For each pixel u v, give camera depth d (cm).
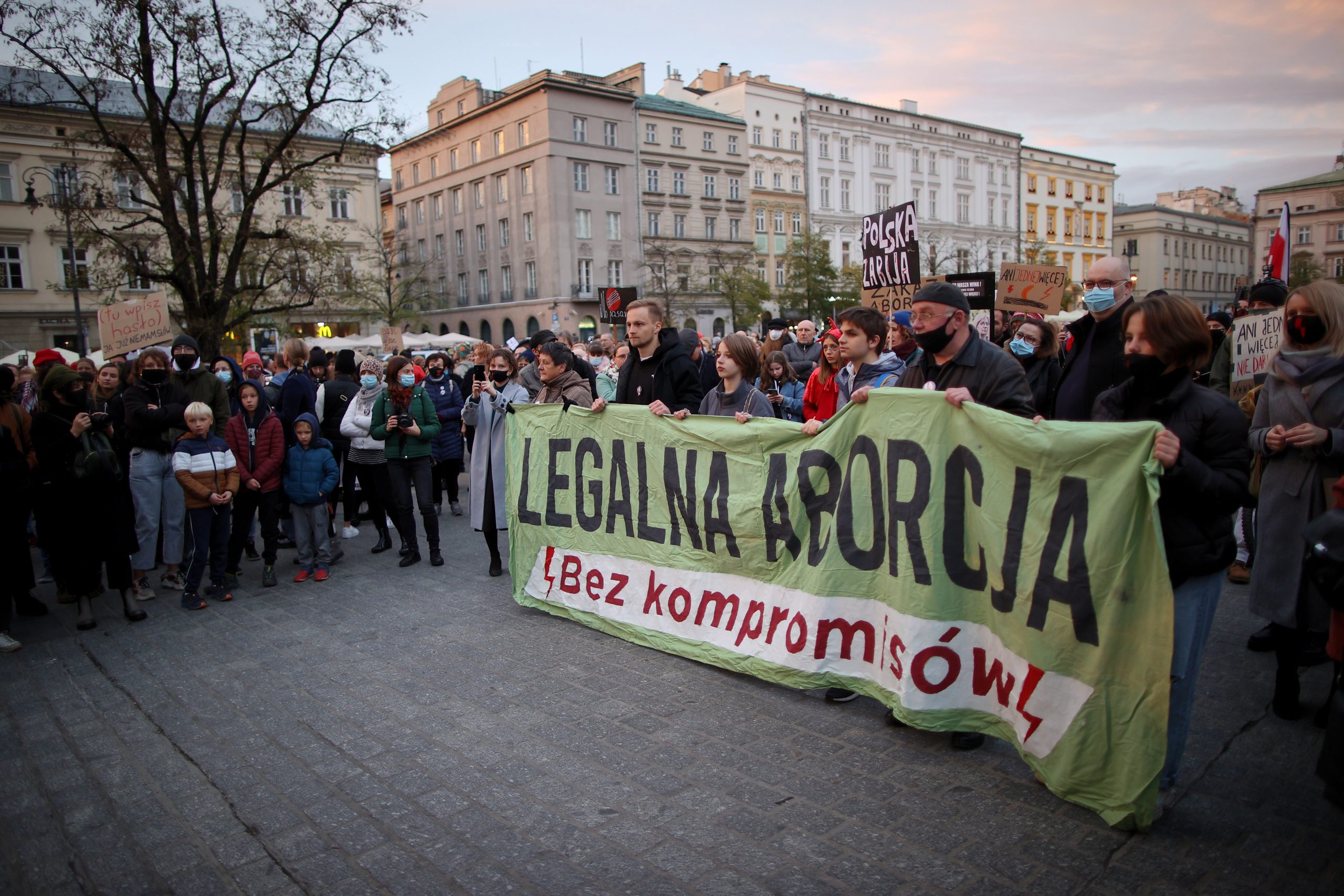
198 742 404
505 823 318
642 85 5231
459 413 989
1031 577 320
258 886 287
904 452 380
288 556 826
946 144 6738
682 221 5266
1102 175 8300
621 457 526
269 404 847
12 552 562
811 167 5941
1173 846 285
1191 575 292
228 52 1725
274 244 2122
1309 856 277
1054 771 309
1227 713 390
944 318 372
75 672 511
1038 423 319
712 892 271
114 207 1925
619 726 398
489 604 620
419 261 5250
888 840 295
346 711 432
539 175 4759
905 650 369
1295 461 380
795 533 433
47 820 338
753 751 367
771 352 823
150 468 674
